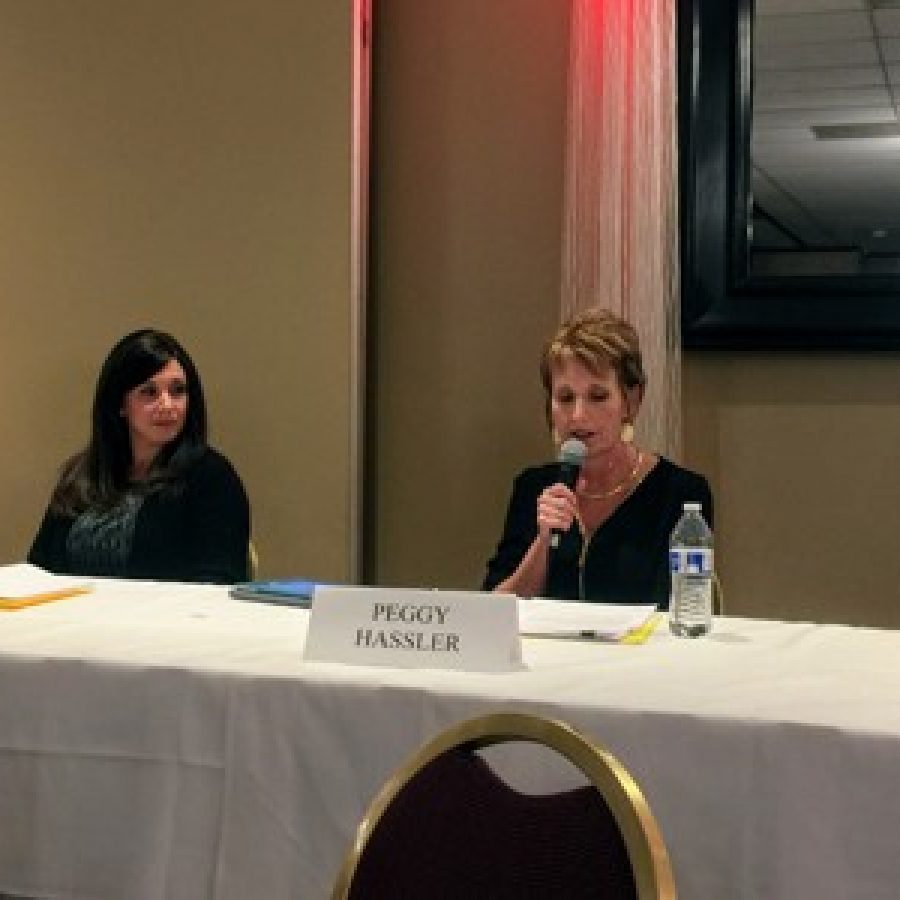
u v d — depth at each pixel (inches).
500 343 138.5
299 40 134.5
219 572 110.6
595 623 78.9
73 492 116.5
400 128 140.3
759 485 132.2
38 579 98.4
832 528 130.6
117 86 139.8
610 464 101.3
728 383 132.6
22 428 143.7
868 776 55.1
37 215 142.3
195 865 66.6
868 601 129.9
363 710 63.9
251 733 65.7
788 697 61.0
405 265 140.8
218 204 137.3
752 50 129.9
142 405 114.2
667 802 58.3
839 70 128.0
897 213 126.9
